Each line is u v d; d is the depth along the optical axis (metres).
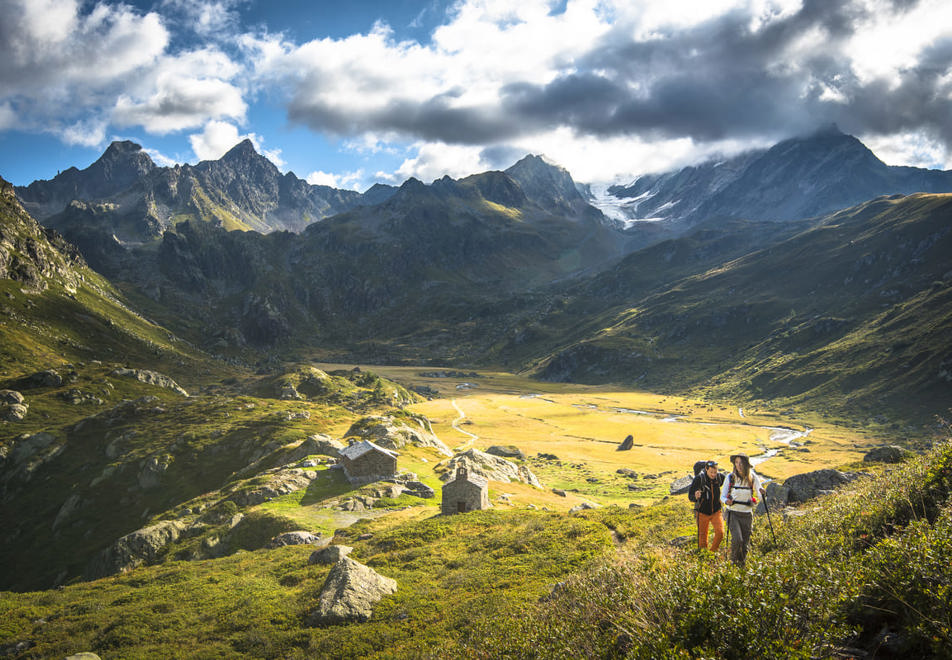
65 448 134.62
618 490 129.25
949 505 9.40
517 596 22.61
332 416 154.12
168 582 40.12
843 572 8.17
